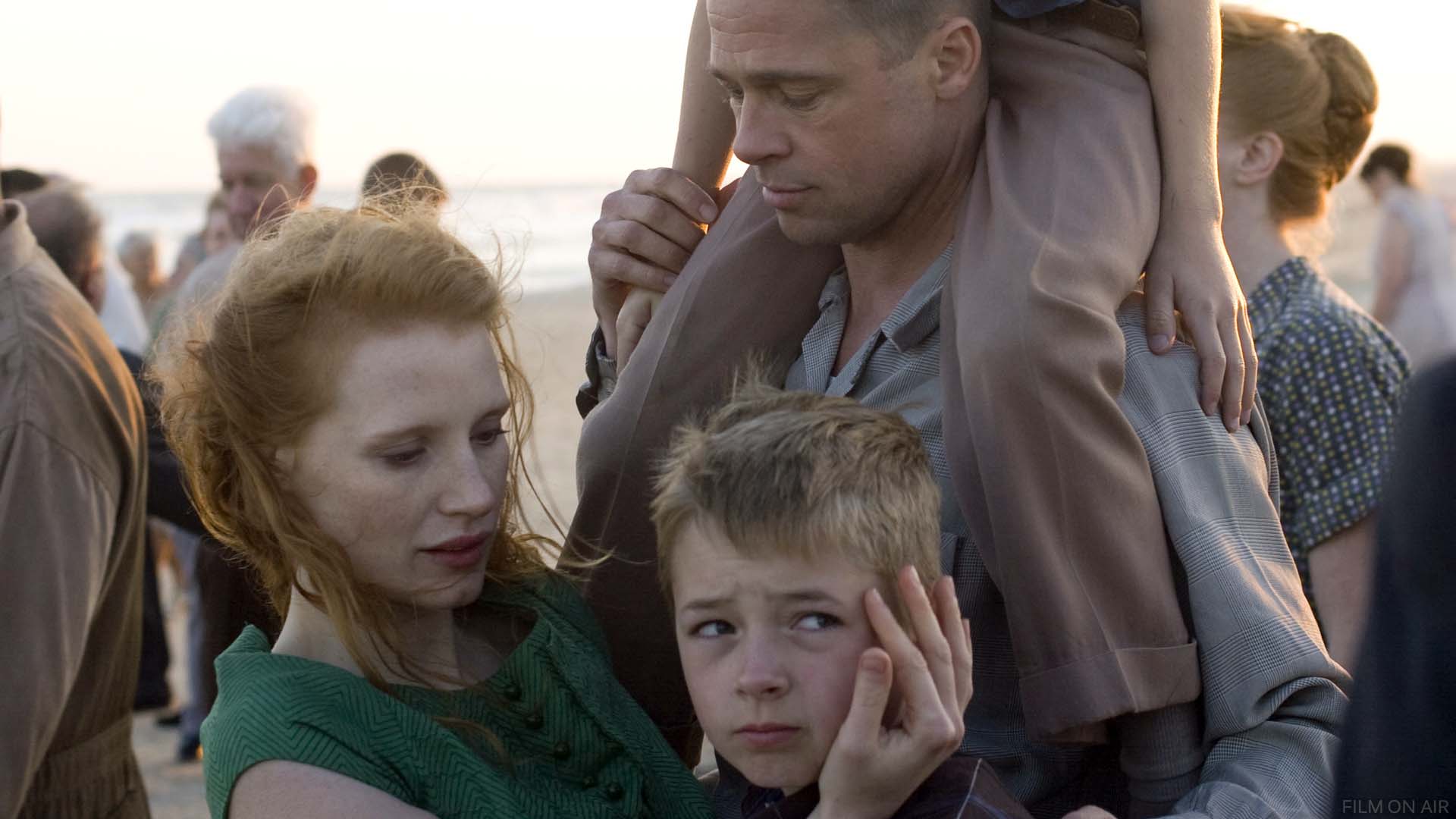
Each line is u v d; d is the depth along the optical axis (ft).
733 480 4.18
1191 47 5.31
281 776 4.07
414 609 4.69
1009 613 4.67
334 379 4.32
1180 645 4.71
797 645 4.17
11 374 6.93
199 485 4.72
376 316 4.34
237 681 4.36
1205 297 5.09
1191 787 4.84
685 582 4.31
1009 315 4.62
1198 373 5.10
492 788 4.31
